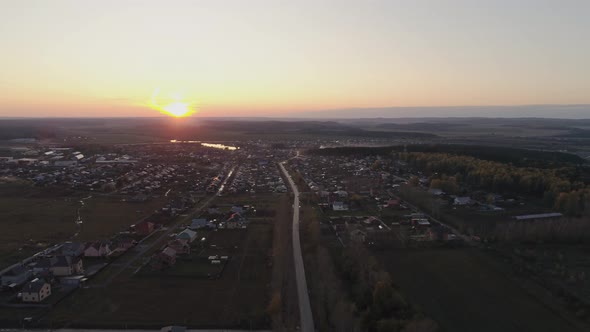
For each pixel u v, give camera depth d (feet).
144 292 373.20
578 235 520.83
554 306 351.25
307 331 307.37
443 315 334.24
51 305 344.90
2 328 311.88
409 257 464.65
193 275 409.28
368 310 331.36
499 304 354.74
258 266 435.12
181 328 303.27
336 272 419.13
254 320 324.60
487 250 488.85
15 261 447.83
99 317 327.67
